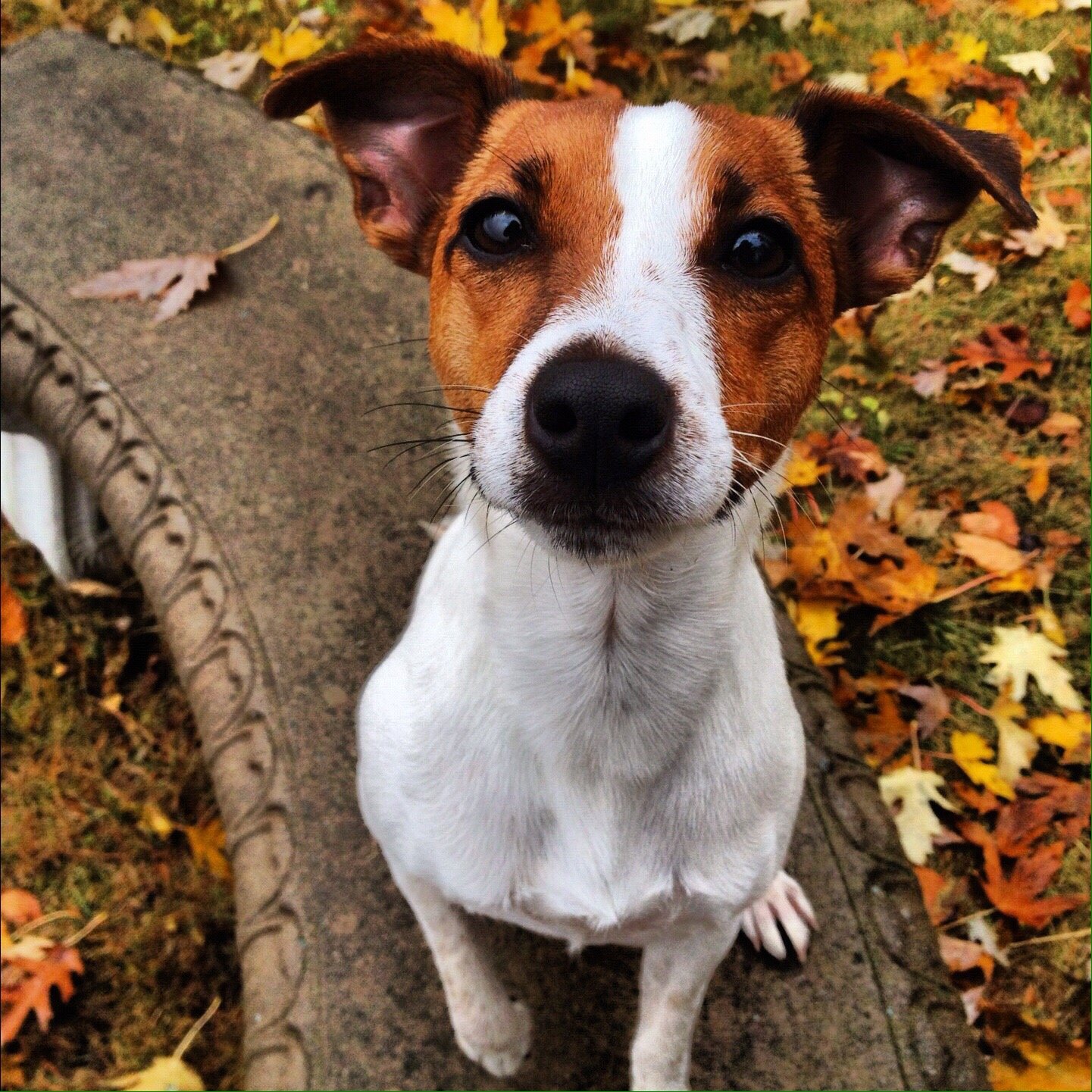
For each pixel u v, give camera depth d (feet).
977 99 2.55
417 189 1.17
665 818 1.11
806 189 1.10
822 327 1.08
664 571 1.02
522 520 0.93
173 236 1.93
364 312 1.88
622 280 0.93
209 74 2.44
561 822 1.12
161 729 1.87
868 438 2.12
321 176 2.02
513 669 1.08
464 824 1.14
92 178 1.98
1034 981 1.64
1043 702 1.88
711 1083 1.33
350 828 1.46
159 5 2.61
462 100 1.12
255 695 1.55
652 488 0.88
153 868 1.75
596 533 0.92
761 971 1.40
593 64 2.51
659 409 0.86
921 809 1.70
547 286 0.95
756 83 2.57
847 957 1.41
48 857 1.76
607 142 0.98
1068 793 1.73
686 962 1.21
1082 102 2.56
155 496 1.68
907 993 1.39
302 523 1.68
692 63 2.60
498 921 1.44
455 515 1.48
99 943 1.69
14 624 1.93
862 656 1.88
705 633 1.05
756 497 1.07
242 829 1.48
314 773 1.50
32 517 1.92
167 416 1.74
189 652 1.59
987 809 1.72
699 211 0.96
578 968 1.42
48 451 1.85
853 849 1.48
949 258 2.34
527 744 1.11
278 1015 1.36
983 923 1.64
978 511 2.06
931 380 2.17
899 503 2.00
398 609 1.63
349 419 1.78
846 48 2.66
